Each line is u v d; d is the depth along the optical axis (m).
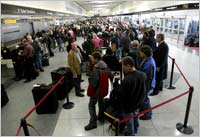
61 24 15.99
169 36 13.69
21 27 8.05
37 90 3.80
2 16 4.11
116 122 2.28
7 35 6.73
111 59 5.62
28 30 8.94
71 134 3.24
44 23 11.73
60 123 3.59
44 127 3.48
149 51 3.11
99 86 3.06
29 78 6.04
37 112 3.95
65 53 10.72
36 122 3.66
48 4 8.99
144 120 3.54
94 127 3.34
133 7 20.44
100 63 3.07
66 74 4.62
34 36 8.41
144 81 2.45
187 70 6.58
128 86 2.42
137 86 2.43
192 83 5.35
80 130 3.34
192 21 11.16
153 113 3.78
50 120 3.71
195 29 11.30
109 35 9.34
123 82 2.47
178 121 3.49
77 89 4.68
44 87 3.91
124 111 2.65
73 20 20.95
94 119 3.31
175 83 5.37
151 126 3.36
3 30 6.42
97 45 6.86
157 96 4.54
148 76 3.12
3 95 4.38
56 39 11.25
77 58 4.49
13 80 6.21
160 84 4.69
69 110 4.06
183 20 11.68
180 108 3.95
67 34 12.03
